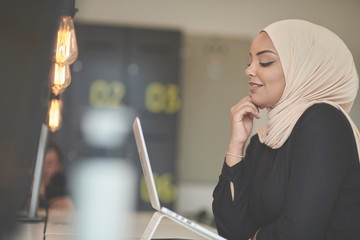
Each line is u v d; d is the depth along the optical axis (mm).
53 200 5250
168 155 9203
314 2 9734
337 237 2152
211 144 9516
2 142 1441
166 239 2477
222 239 2197
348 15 9781
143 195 9047
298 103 2283
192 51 9547
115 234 2756
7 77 1445
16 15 1452
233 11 9578
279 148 2287
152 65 9234
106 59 9172
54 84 2916
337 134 2131
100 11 9438
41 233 2701
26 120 1486
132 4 9469
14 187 1464
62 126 9016
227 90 9547
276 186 2254
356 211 2145
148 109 9211
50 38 1562
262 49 2332
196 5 9555
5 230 1463
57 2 1569
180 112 9266
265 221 2359
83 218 3779
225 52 9555
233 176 2531
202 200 9406
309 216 2078
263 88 2348
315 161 2098
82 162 9016
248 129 2594
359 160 2160
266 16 9633
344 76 2338
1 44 1437
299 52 2295
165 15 9516
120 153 9117
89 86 9133
